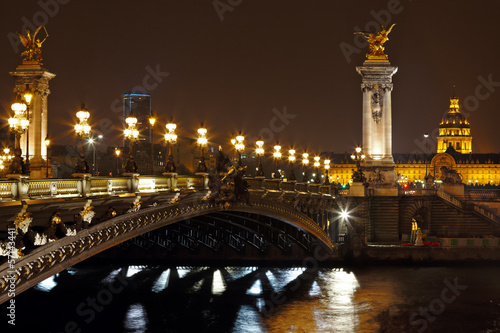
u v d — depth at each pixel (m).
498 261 101.06
